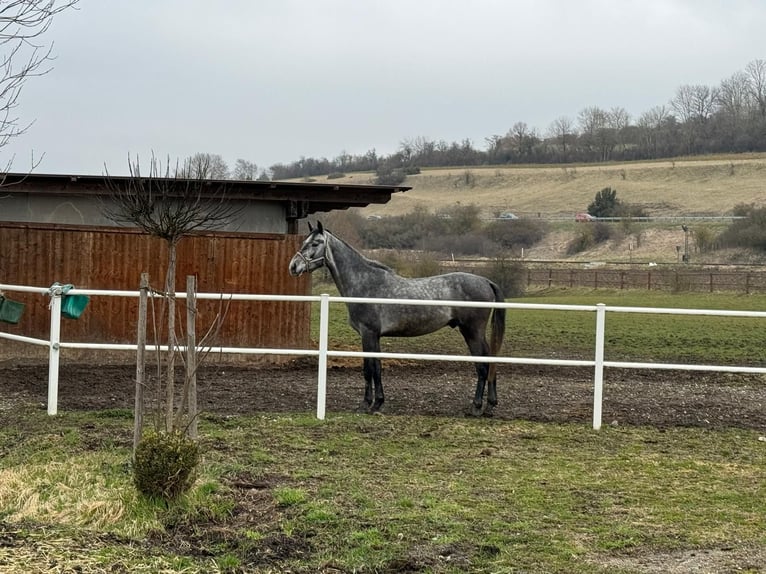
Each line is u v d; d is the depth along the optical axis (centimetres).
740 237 5603
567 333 2162
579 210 9150
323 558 555
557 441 889
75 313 949
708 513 655
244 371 1327
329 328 2075
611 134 13225
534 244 6894
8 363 1355
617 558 562
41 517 618
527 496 690
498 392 1186
